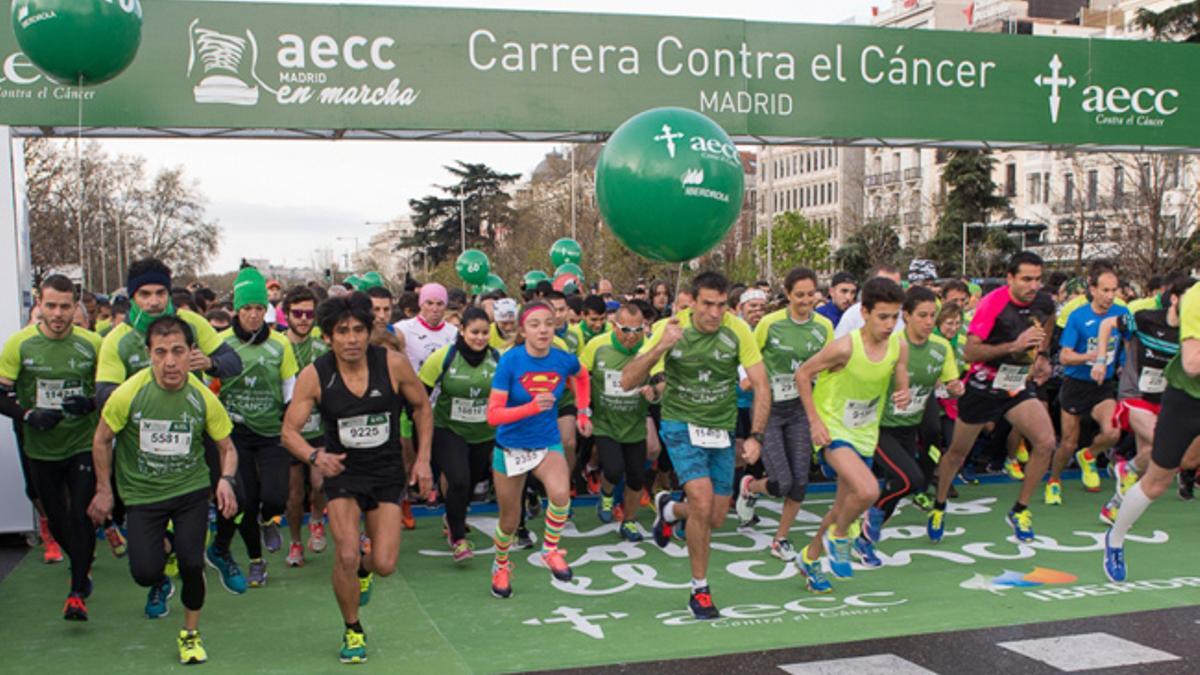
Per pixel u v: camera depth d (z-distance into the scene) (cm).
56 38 664
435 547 816
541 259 4947
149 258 616
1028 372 783
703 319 593
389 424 531
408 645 568
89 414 627
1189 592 645
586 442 970
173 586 684
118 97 969
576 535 846
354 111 1028
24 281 822
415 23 1040
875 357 625
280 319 1129
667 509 719
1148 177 3173
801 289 745
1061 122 1235
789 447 754
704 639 562
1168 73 1270
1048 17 6750
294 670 528
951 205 4631
